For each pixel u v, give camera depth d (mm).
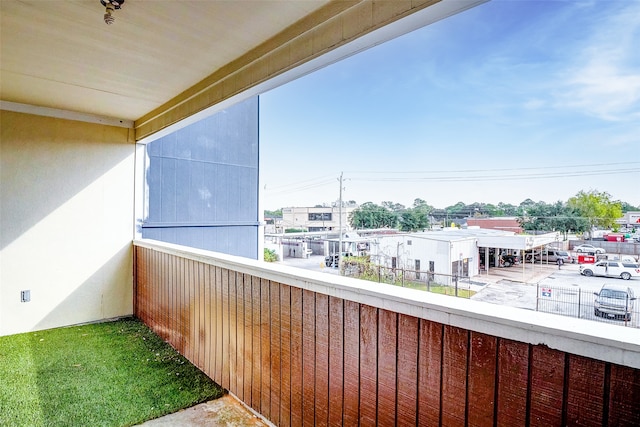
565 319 1134
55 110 3854
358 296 1623
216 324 2713
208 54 2510
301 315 1953
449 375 1323
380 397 1554
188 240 5250
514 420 1166
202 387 2639
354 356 1662
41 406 2365
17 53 2510
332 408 1772
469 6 1492
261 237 6223
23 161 3711
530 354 1126
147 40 2312
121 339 3596
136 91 3271
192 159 5312
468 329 1264
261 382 2248
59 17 2051
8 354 3180
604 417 994
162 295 3646
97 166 4156
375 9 1704
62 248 3949
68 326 3986
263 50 2342
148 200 4770
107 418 2242
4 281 3641
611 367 980
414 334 1426
